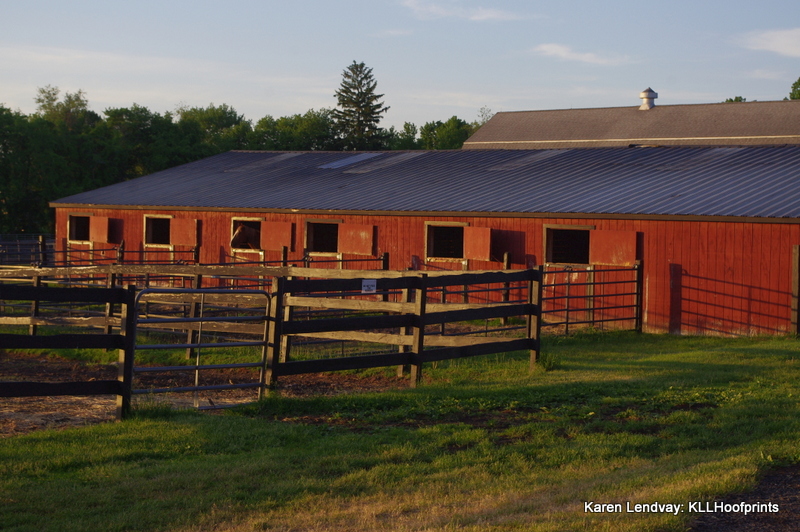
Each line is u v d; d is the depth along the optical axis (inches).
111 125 2642.7
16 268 795.4
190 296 583.8
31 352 619.8
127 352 349.1
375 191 1111.0
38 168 2258.9
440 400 398.9
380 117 4382.4
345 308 495.2
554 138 1676.9
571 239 1079.0
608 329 811.4
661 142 1549.0
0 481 261.0
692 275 759.1
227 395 449.4
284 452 303.0
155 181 1429.6
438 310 549.6
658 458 287.4
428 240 960.3
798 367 488.1
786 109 1486.2
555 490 250.1
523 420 356.8
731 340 706.8
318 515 233.9
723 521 211.3
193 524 228.1
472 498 246.8
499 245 901.8
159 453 299.0
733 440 305.1
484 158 1272.1
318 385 494.3
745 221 722.2
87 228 1414.9
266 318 411.5
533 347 514.6
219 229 1152.8
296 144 4296.3
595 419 355.9
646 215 783.1
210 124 5039.4
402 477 271.1
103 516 233.6
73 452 295.1
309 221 1057.5
